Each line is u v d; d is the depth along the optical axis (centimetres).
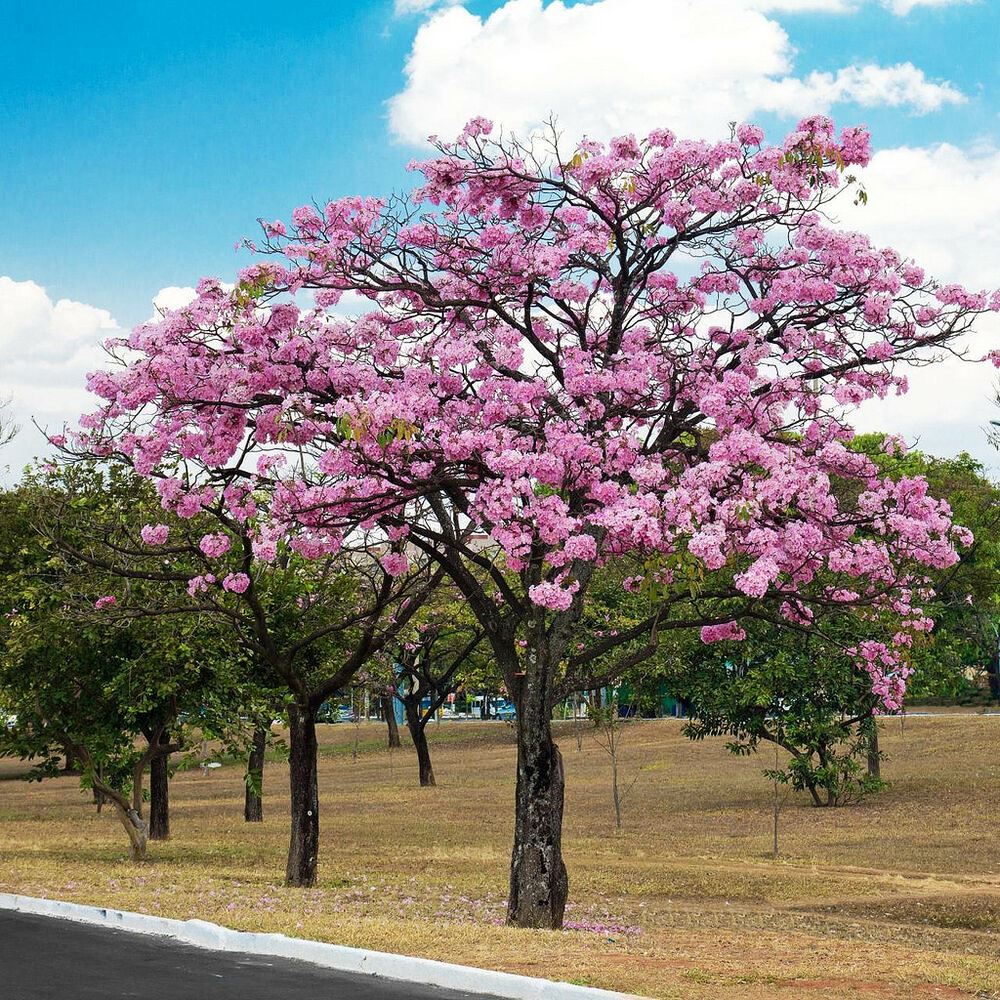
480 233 1675
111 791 2612
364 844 3145
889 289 1631
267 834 3431
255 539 1814
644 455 1630
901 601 1678
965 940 1812
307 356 1561
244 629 2527
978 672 7219
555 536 1446
